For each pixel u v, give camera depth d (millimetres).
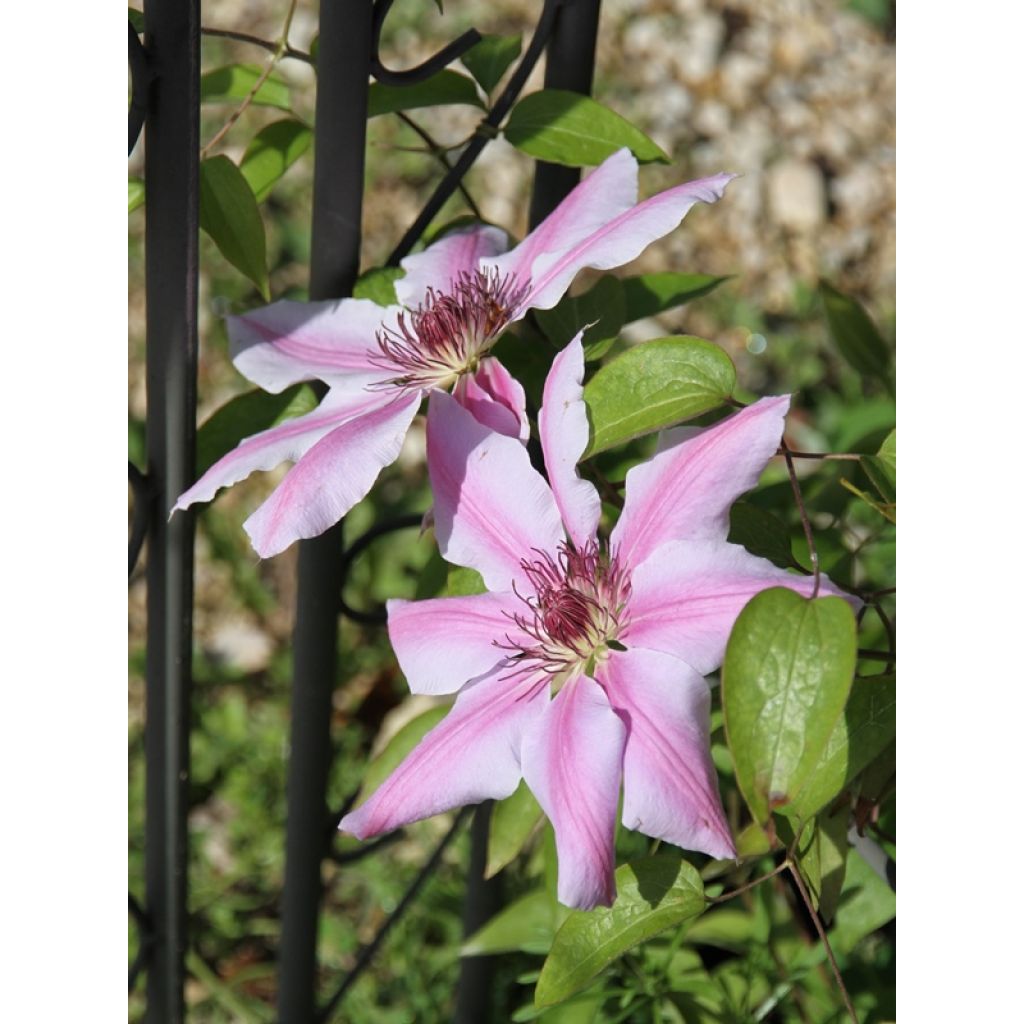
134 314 1402
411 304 697
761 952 813
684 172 1635
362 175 702
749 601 550
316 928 840
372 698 1221
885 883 735
